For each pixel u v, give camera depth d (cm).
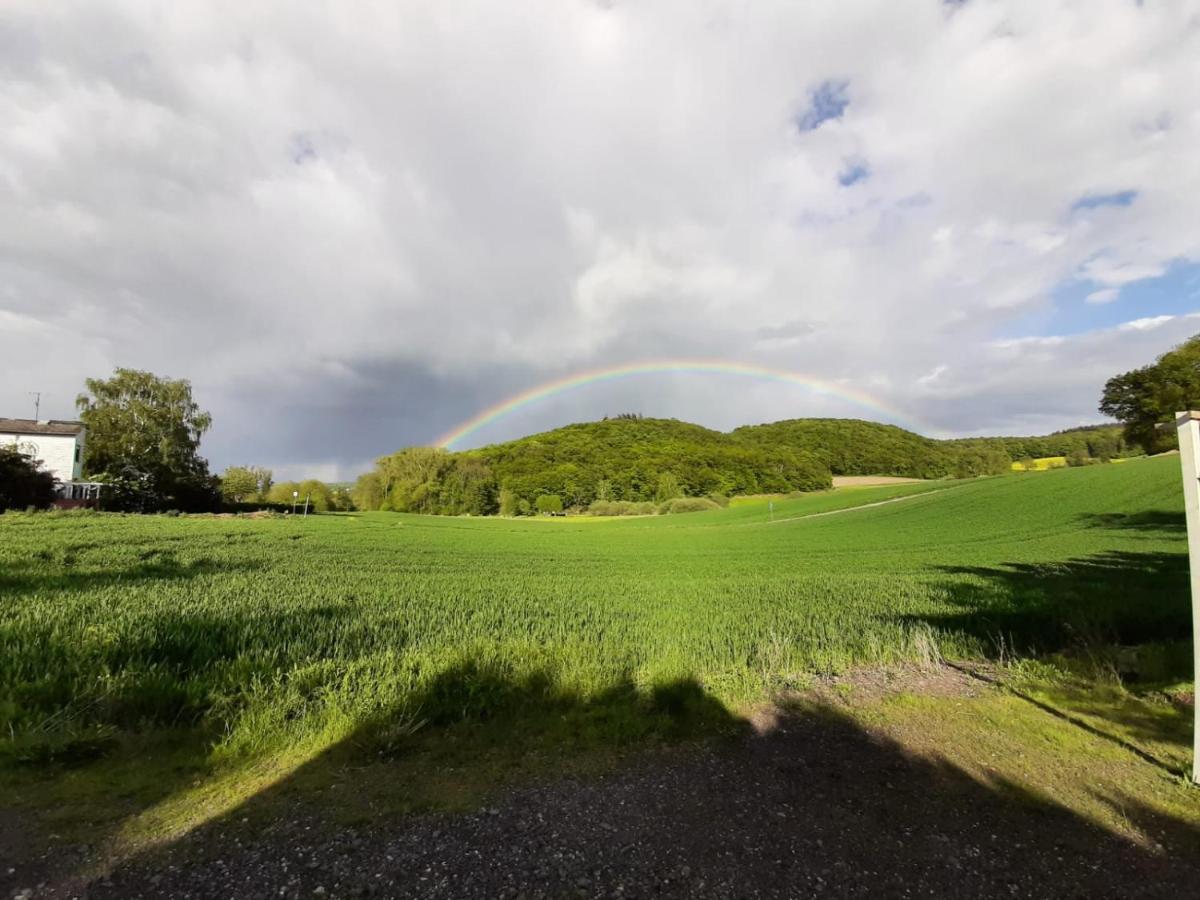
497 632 947
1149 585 1466
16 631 789
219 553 2423
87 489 5988
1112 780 457
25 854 335
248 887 313
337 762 472
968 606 1251
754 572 2373
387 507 10000
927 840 373
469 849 353
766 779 455
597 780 448
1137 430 3606
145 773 441
